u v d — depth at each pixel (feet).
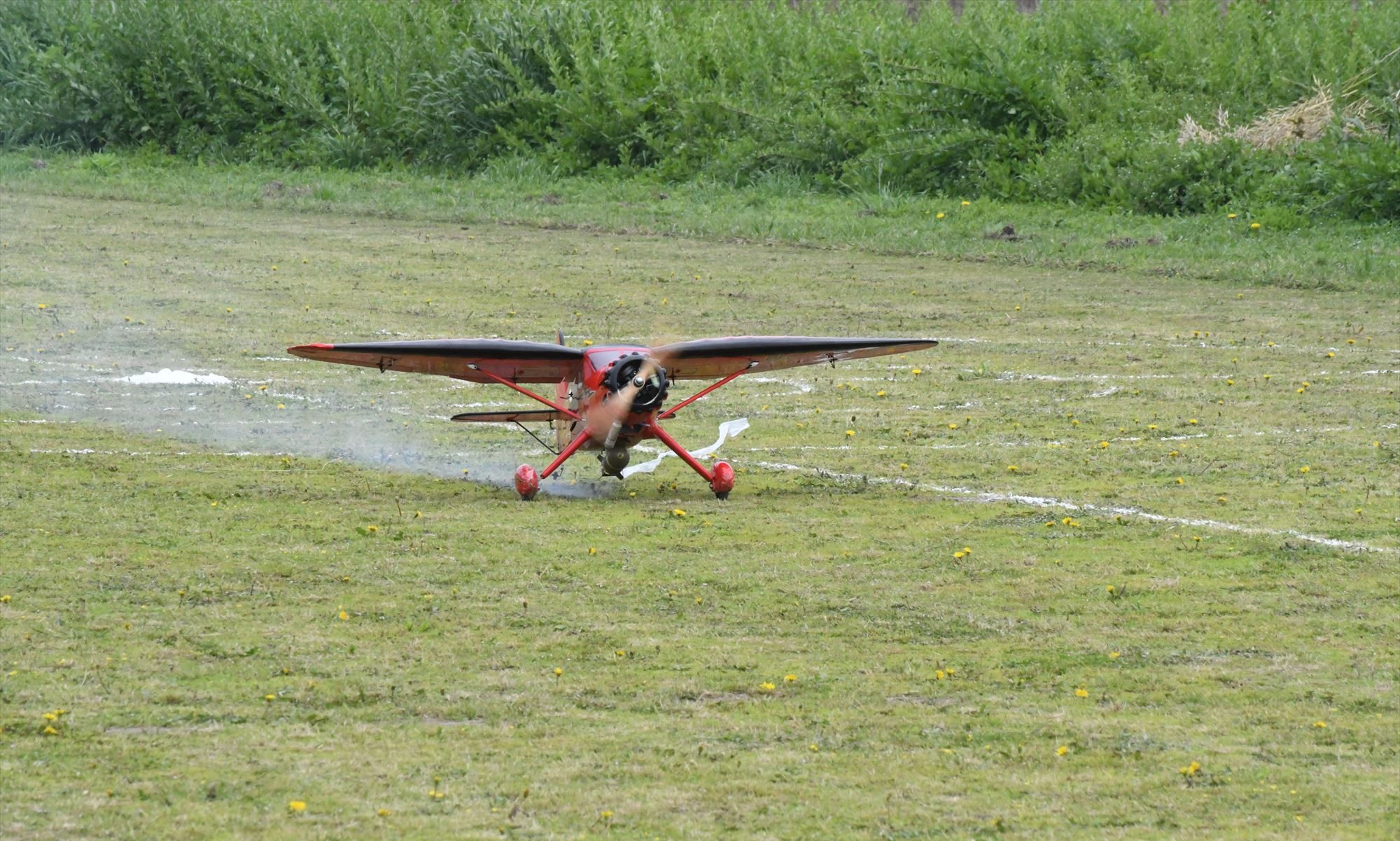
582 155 395.75
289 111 419.95
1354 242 288.30
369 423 168.76
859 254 295.28
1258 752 81.92
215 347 207.72
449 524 125.39
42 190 360.48
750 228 317.42
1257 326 226.17
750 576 111.75
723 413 174.60
